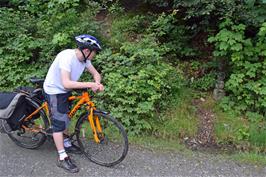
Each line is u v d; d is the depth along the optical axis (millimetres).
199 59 6238
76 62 3895
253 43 5371
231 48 5066
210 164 4371
